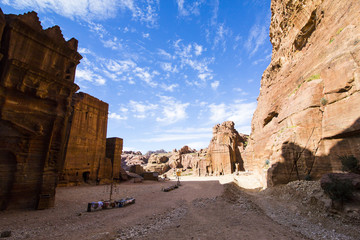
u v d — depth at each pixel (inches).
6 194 531.5
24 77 565.9
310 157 768.3
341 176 523.2
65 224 425.4
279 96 1169.4
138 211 558.3
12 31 555.2
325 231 412.5
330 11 817.5
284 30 1245.7
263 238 356.2
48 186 596.4
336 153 686.5
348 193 451.5
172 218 486.6
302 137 808.3
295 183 748.0
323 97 782.5
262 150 1299.2
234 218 483.2
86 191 970.7
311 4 923.4
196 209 580.1
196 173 2896.2
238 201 680.4
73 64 740.7
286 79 1127.6
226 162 2652.6
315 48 895.7
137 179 1745.8
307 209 551.5
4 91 534.3
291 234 391.2
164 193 951.0
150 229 399.9
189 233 379.2
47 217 477.1
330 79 749.3
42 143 616.4
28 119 581.9
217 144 2834.6
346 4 727.1
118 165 1752.0
